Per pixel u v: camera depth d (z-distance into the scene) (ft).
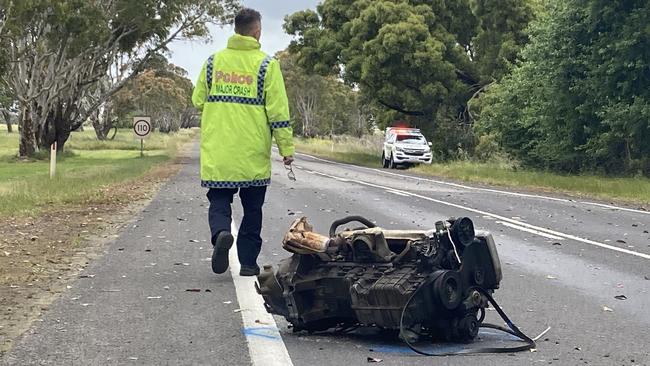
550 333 21.17
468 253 19.22
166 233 40.96
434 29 160.15
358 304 18.88
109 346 19.56
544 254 35.47
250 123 25.67
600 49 90.79
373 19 157.99
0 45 121.29
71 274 29.07
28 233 40.91
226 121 25.67
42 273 29.19
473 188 84.02
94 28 135.23
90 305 23.98
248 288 26.30
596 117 96.73
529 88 108.06
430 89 150.00
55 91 151.02
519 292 26.66
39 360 18.34
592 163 101.19
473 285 19.36
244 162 25.80
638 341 20.43
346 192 71.72
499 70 148.66
